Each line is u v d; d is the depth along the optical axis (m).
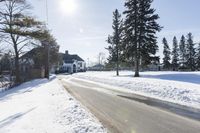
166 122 8.57
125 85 23.30
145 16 37.62
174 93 15.61
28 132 6.80
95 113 10.22
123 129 7.62
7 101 13.62
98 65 133.12
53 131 6.86
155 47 37.75
